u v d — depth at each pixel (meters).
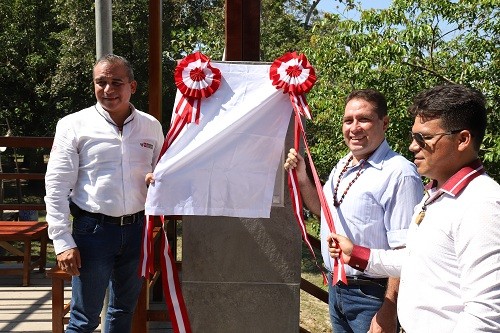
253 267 3.46
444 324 1.94
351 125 2.85
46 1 20.83
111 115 3.36
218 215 3.22
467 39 8.06
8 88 21.02
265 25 17.27
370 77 8.00
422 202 2.16
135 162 3.39
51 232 3.25
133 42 18.30
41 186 21.89
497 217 1.84
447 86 2.02
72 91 20.02
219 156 3.21
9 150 21.52
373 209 2.80
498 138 7.23
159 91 4.09
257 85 3.27
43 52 20.67
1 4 20.44
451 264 1.93
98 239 3.32
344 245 2.51
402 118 7.85
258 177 3.21
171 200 3.20
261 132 3.22
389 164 2.81
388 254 2.47
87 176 3.34
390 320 2.64
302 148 3.36
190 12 18.80
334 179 2.99
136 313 3.90
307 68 3.18
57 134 3.33
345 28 8.13
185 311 3.32
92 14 18.67
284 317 3.47
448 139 1.97
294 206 3.12
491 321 1.78
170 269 3.33
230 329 3.48
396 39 7.94
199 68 3.22
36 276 6.44
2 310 5.38
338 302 2.97
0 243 6.94
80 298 3.38
